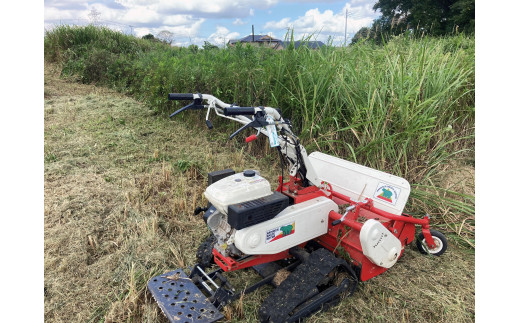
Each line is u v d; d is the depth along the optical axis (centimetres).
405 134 451
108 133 684
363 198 362
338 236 326
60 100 916
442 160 484
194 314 260
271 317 254
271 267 324
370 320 284
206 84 724
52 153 576
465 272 342
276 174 541
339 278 303
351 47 616
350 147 451
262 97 621
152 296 294
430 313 293
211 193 279
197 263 314
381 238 295
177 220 414
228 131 675
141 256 345
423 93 490
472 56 566
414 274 338
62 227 383
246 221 261
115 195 455
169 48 1314
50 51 1310
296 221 297
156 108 817
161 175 523
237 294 288
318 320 279
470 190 453
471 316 287
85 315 281
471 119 538
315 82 543
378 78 488
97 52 1159
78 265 334
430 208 430
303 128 518
